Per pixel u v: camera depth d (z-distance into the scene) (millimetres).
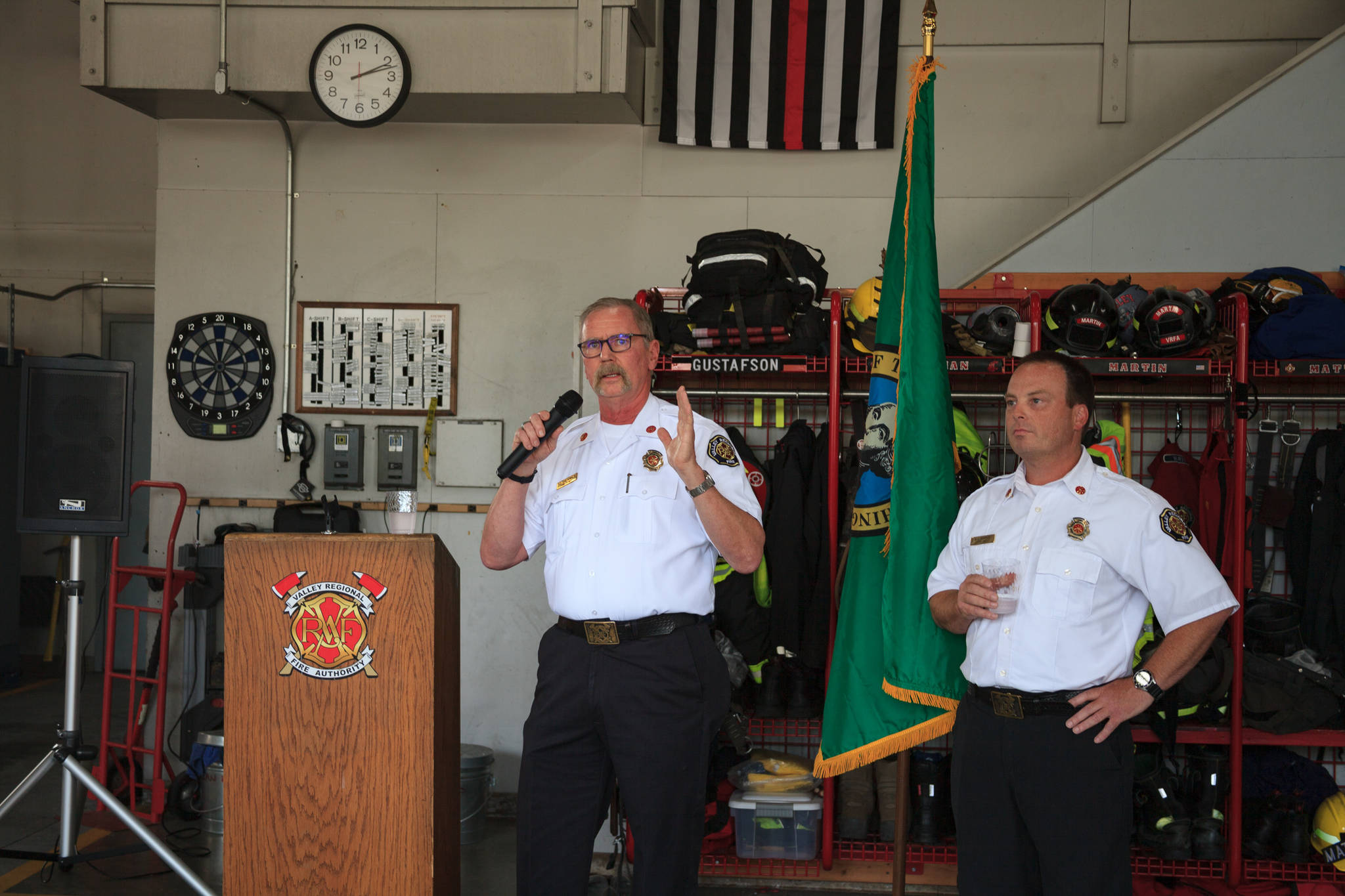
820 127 4527
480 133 4688
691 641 2301
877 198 4551
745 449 3812
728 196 4605
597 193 4648
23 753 5086
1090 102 4523
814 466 3738
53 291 7188
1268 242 4145
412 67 4199
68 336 7164
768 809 3652
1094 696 2172
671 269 4621
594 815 2352
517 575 4637
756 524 2355
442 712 2250
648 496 2340
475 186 4688
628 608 2281
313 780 2174
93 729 5566
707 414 4223
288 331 4711
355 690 2178
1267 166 4148
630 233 4633
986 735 2305
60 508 3355
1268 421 3936
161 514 4746
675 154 4621
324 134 4734
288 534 2193
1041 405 2305
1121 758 2191
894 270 3090
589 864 2352
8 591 6586
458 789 2502
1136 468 4102
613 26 4133
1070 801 2178
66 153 7195
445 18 4184
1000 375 3916
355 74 4164
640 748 2240
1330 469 3705
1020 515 2385
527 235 4672
